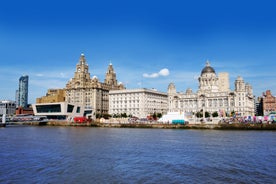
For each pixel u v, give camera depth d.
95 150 72.94
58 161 57.44
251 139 102.12
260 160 58.59
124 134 130.75
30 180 43.09
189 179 43.88
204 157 62.44
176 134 130.25
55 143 89.25
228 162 56.50
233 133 136.12
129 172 48.34
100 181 42.88
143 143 89.44
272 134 127.75
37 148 76.69
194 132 146.12
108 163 55.69
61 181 42.72
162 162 56.75
